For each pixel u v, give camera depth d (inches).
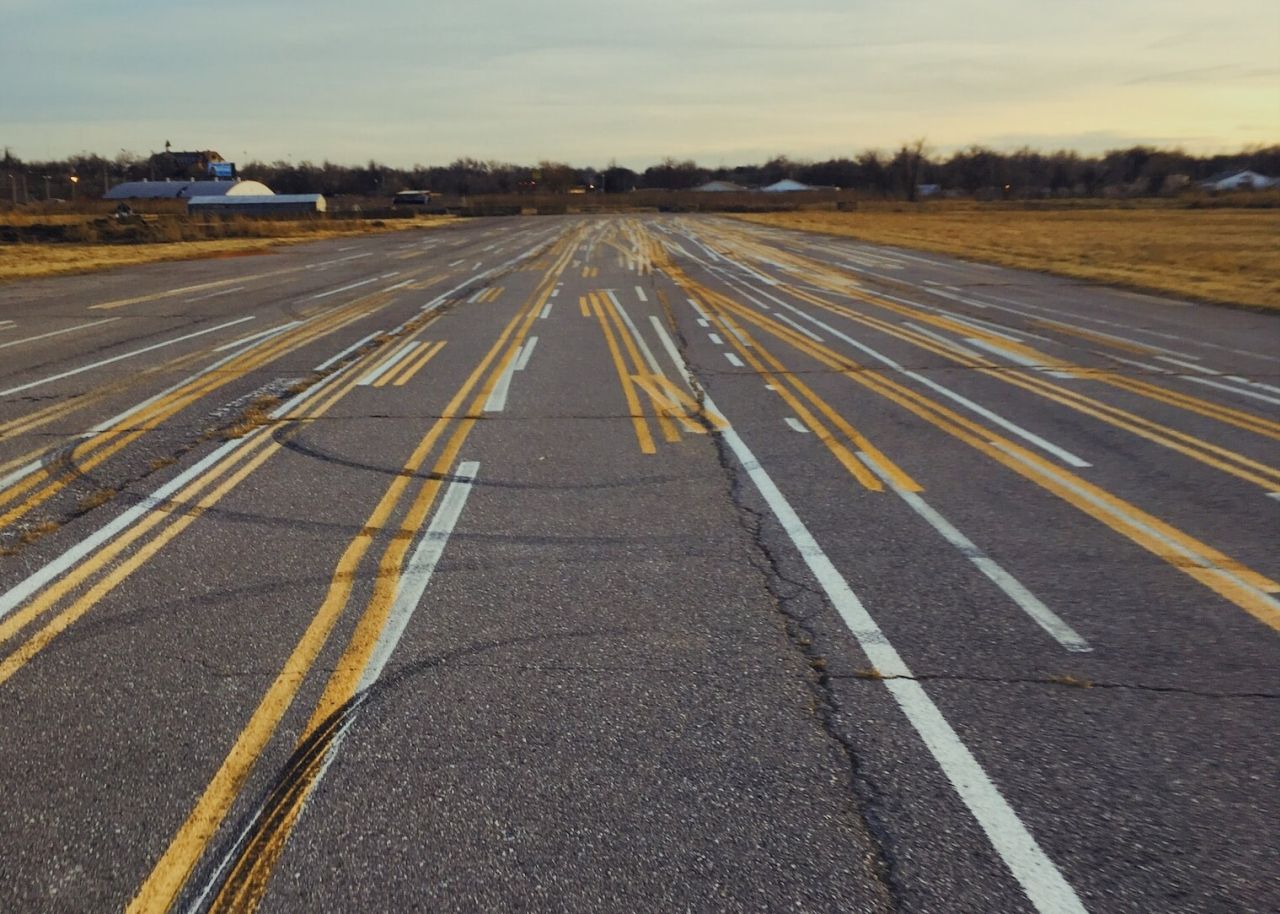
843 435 333.4
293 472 287.1
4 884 114.7
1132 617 187.9
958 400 394.0
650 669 166.4
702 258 1288.1
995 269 1099.3
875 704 155.4
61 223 2148.1
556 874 115.8
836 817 126.8
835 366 474.9
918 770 137.5
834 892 113.0
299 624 183.9
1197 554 221.1
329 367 473.4
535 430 339.9
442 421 354.3
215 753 141.3
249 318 676.7
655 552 221.6
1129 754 141.5
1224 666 168.4
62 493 267.4
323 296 828.6
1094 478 281.9
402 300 790.5
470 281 968.9
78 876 116.0
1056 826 125.2
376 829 124.0
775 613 189.2
